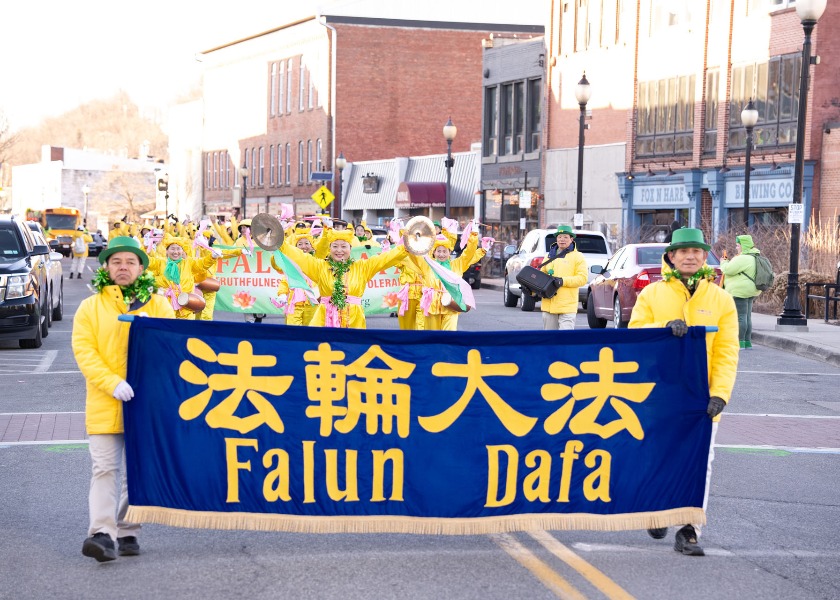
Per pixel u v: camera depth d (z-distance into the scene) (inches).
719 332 277.3
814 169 1253.7
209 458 263.6
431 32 2613.2
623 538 291.1
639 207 1549.0
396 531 267.4
